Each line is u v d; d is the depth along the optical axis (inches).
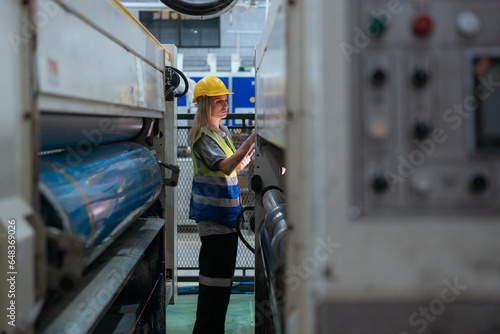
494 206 39.2
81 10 56.6
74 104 54.7
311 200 39.4
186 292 184.4
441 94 39.0
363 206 39.1
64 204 48.8
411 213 39.2
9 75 40.9
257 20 645.9
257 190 108.7
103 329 86.4
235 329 145.5
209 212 120.6
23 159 43.3
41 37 45.1
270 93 69.6
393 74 38.9
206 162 118.9
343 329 40.0
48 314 52.3
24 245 41.0
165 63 134.9
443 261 39.4
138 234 99.8
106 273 69.3
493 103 39.1
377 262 39.4
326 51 38.8
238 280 190.4
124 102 77.4
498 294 39.4
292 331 43.6
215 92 122.7
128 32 82.3
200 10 119.0
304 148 40.4
